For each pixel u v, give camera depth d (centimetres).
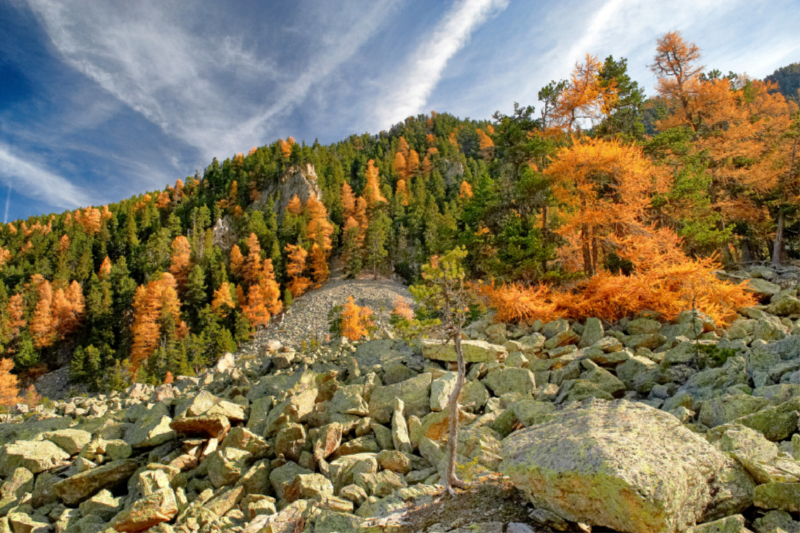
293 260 10188
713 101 3566
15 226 17788
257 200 15638
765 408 755
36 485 1177
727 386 1012
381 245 10281
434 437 1103
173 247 11775
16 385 7506
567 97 2759
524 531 554
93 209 15025
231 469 1079
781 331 1324
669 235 2075
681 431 603
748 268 2911
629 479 479
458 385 788
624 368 1308
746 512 542
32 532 1000
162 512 914
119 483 1170
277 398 1489
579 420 675
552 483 553
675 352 1279
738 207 3284
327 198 13750
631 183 2158
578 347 1680
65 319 9125
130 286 9638
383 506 766
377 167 17288
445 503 701
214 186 17862
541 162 2806
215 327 7575
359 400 1305
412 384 1360
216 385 1872
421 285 830
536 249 2388
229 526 882
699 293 1798
